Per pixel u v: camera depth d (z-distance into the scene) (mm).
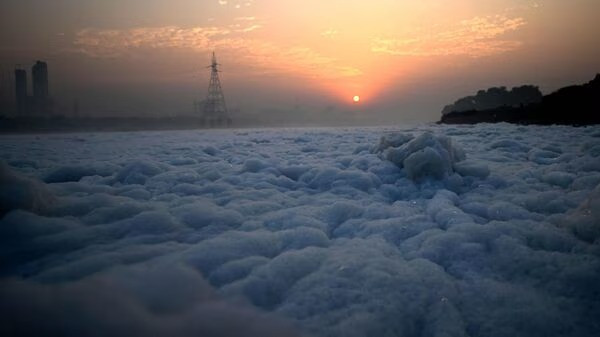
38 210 2516
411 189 3660
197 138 12648
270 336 1330
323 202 3217
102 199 2877
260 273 1779
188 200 3180
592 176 3467
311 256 1962
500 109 21328
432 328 1466
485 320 1502
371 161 4711
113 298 1438
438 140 4188
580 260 1890
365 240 2273
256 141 10344
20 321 1281
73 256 1979
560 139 7906
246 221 2639
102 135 16328
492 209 2820
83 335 1238
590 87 17359
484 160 5328
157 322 1347
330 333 1365
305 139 10391
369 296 1586
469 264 1967
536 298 1610
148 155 6867
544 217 2646
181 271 1716
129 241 2195
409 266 1879
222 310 1466
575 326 1457
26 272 1819
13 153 7562
